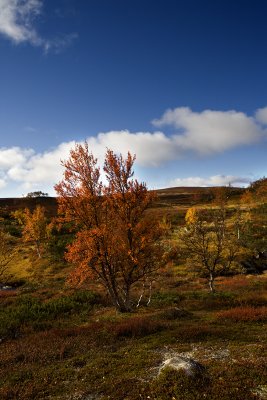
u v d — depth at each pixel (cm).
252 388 1123
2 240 5697
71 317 2761
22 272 6197
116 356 1552
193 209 7938
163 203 16162
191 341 1705
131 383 1221
